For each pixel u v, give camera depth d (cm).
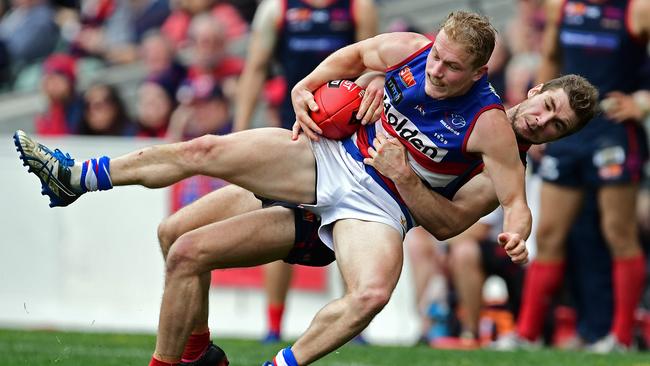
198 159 1722
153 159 1738
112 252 3491
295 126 1761
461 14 1609
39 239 3566
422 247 3259
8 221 3594
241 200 1841
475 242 3109
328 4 2883
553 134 1727
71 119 4134
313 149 1755
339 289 3334
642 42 2822
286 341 2864
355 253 1650
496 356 2472
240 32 4641
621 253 2869
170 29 4744
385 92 1708
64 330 3262
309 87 1783
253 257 1745
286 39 2903
